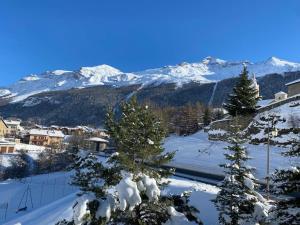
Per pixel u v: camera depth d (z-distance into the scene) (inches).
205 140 3299.7
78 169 538.9
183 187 1379.2
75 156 550.3
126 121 561.3
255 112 3181.6
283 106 3002.0
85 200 445.7
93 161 540.7
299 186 593.9
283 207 600.4
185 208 526.0
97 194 471.2
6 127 6353.3
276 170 629.3
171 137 3978.8
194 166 2420.0
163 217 498.9
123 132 552.7
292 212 581.9
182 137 3850.9
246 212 772.6
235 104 3238.2
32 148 4936.0
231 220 782.5
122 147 550.3
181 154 2930.6
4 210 2225.6
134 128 550.6
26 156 4030.5
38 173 3550.7
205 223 1059.3
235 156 856.3
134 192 445.1
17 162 3651.6
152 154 554.6
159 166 580.1
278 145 2559.1
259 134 2829.7
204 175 2057.1
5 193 2583.7
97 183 544.1
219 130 3257.9
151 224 498.0
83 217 434.0
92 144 4183.1
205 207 1176.8
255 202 770.2
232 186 803.4
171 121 4347.9
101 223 442.6
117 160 541.3
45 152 3823.8
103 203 455.8
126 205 441.1
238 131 898.7
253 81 4124.0
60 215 1412.4
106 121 584.4
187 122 4195.4
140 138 547.5
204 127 3890.3
